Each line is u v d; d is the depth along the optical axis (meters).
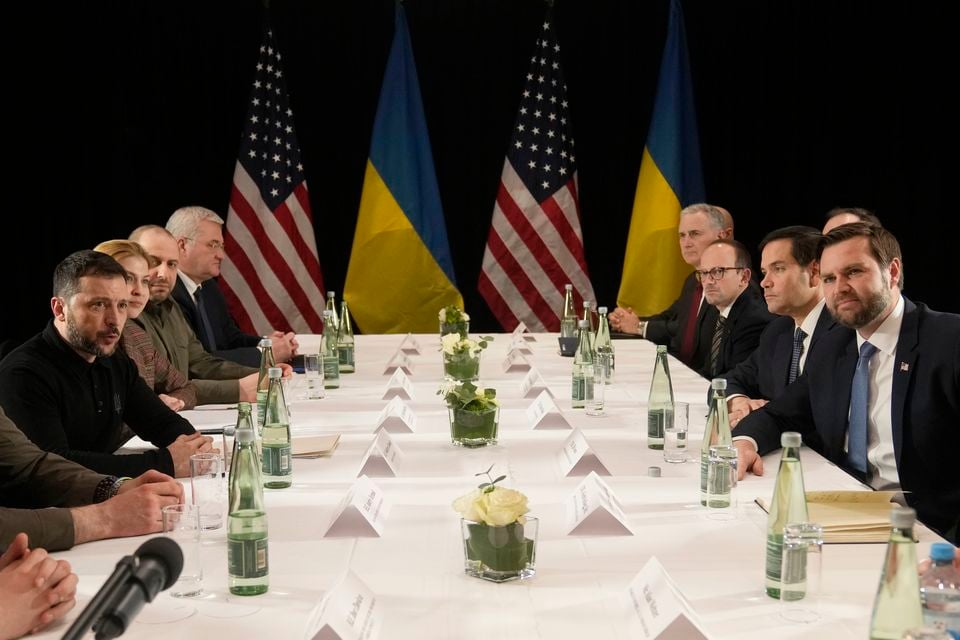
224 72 6.50
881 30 6.39
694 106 6.38
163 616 1.70
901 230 6.50
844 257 2.82
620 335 5.57
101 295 2.95
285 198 6.38
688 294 5.48
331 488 2.49
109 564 1.98
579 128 6.73
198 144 6.54
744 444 2.69
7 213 6.30
